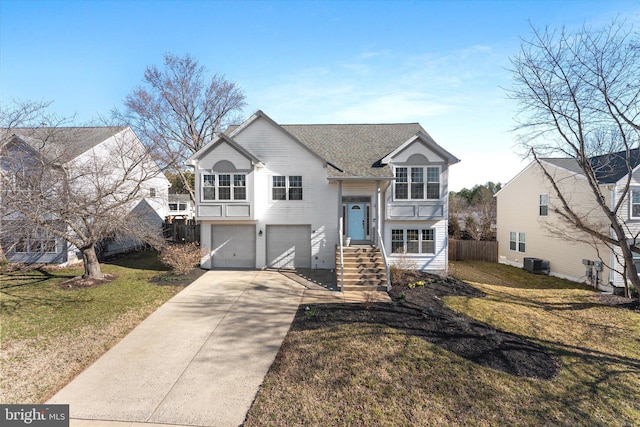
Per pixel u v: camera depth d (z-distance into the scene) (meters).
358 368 6.84
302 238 16.30
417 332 8.45
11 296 11.41
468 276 17.98
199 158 15.28
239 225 16.27
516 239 22.05
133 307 10.41
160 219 26.03
